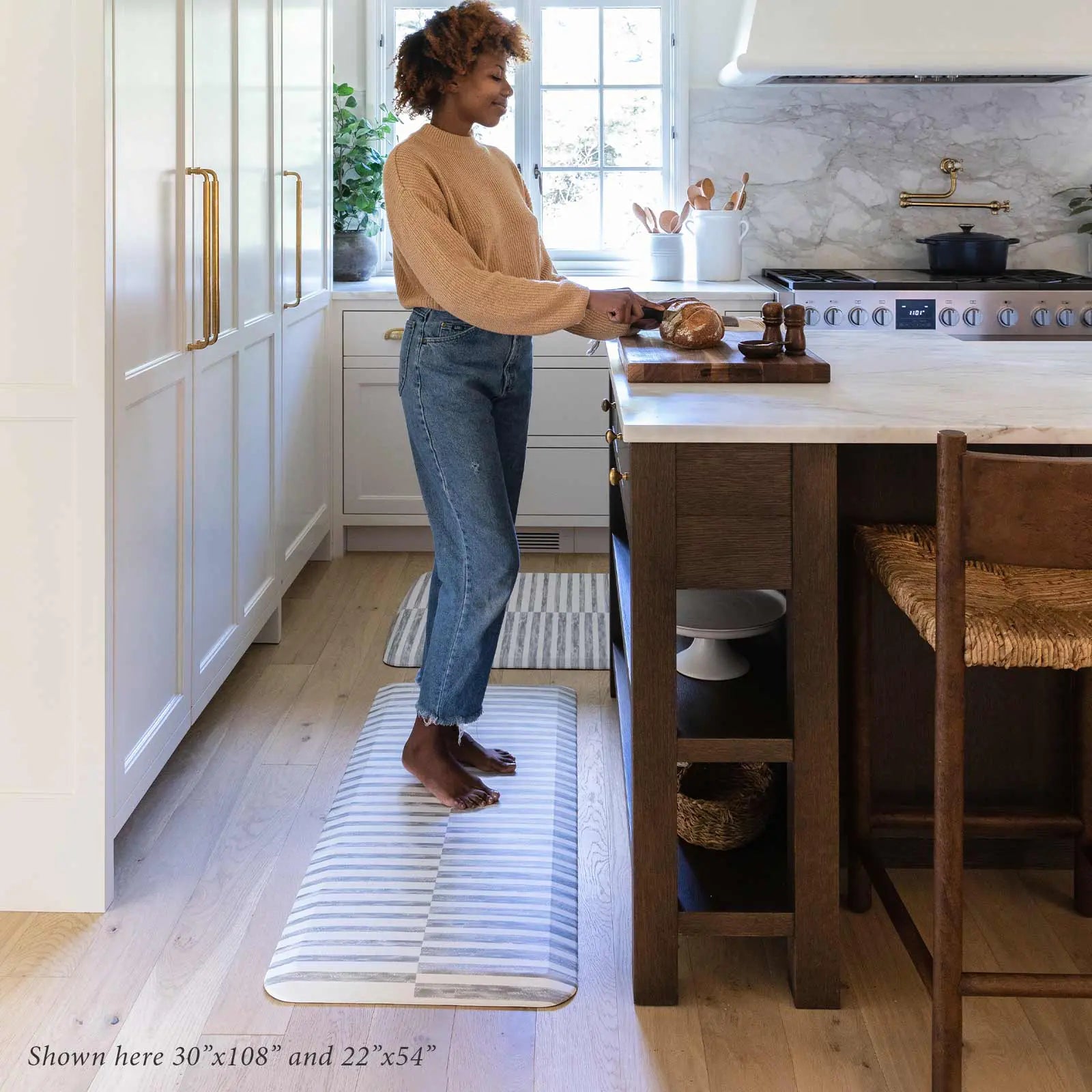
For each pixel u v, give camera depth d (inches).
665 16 176.2
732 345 86.0
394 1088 63.5
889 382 78.6
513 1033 68.1
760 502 66.5
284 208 133.0
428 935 76.3
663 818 69.3
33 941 76.4
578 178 180.5
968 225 168.4
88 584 77.1
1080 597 63.0
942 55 153.3
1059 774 81.7
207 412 102.1
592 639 133.7
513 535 90.0
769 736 69.1
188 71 93.3
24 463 76.2
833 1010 70.4
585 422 164.2
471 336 86.1
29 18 72.6
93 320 74.7
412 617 141.1
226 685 120.3
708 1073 64.9
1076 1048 66.7
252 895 82.0
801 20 153.7
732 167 176.6
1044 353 92.9
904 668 80.8
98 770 78.6
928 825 78.8
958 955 60.0
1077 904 79.7
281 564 133.6
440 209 83.4
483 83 84.6
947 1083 61.0
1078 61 153.0
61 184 73.8
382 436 164.9
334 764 102.7
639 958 70.4
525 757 102.7
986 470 54.9
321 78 154.2
